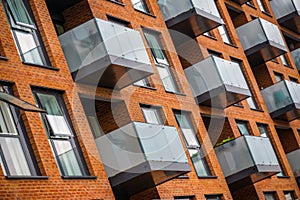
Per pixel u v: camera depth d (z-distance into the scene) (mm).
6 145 22531
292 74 45312
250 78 39750
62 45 27109
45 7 26438
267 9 46688
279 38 42000
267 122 39531
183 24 34656
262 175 34469
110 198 24969
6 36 24078
